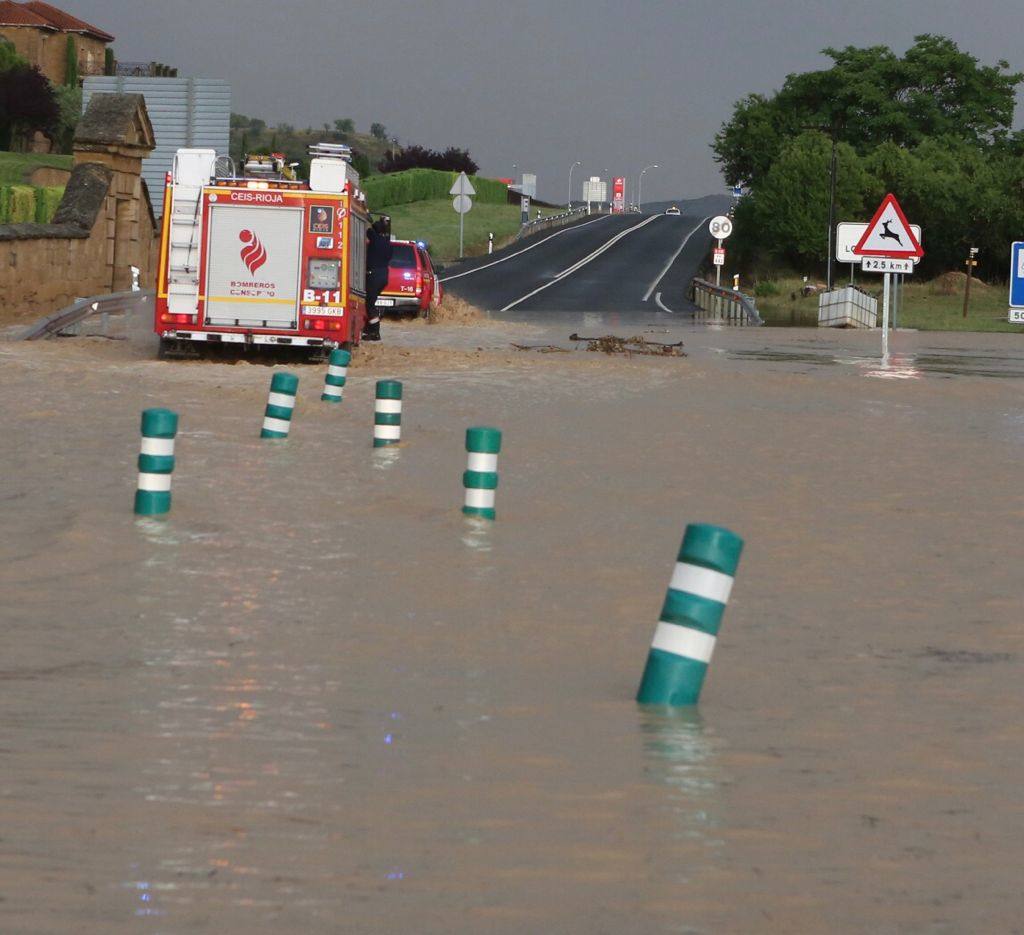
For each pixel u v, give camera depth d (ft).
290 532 46.93
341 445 69.51
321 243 119.44
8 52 519.19
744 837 20.75
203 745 24.64
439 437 74.02
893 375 123.65
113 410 79.66
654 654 28.63
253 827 20.66
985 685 30.55
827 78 589.32
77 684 28.71
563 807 21.81
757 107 587.27
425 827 20.79
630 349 150.00
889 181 459.32
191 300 119.24
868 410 95.35
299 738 25.17
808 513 54.49
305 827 20.68
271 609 36.06
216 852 19.67
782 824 21.35
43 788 22.18
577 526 50.11
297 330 119.55
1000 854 20.30
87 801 21.63
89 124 195.62
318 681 29.35
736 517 53.21
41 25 630.74
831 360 141.90
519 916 17.79
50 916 17.52
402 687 29.07
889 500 58.34
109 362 114.01
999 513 55.47
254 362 121.19
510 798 22.17
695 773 23.77
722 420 86.79
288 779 22.84
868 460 70.79
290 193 119.24
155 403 83.92
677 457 69.92
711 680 30.71
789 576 42.88
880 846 20.54
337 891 18.44
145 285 211.20
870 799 22.63
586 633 34.63
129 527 46.57
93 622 34.22
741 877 19.22
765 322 268.41
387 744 24.97
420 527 48.80
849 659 32.83
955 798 22.79
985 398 105.91
